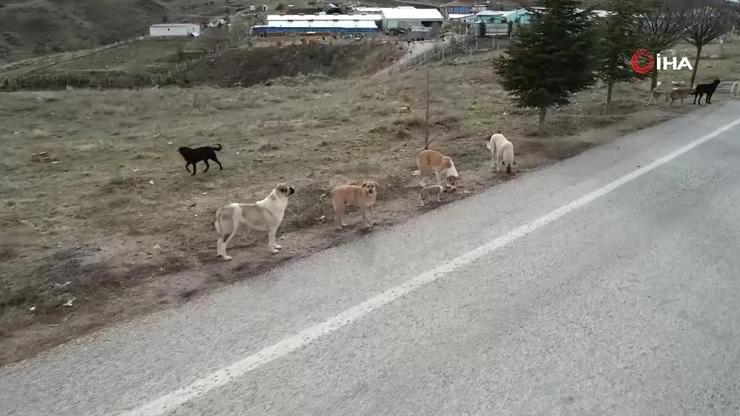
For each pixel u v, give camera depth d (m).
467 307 6.62
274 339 6.06
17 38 106.12
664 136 15.29
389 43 67.00
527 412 4.86
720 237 8.52
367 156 14.57
